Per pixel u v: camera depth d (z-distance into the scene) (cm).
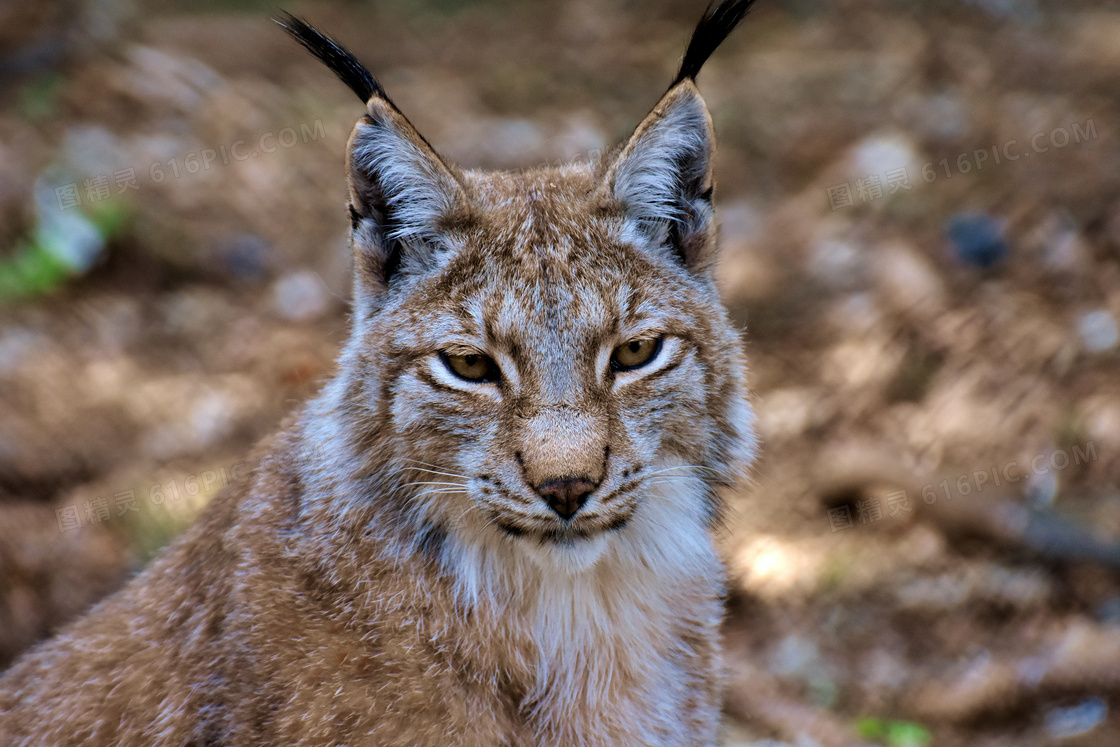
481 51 2147
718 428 682
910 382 1419
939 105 1856
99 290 1548
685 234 696
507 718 649
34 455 1277
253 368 1443
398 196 664
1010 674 1023
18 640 1078
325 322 1521
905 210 1644
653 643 680
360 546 643
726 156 1792
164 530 1185
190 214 1655
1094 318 1462
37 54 1908
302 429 687
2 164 1669
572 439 610
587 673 663
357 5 2294
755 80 1969
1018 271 1543
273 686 623
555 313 629
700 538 686
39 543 1166
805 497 1278
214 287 1583
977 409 1369
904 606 1145
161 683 665
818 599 1159
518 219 653
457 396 631
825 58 2020
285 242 1652
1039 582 1162
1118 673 1009
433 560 647
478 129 1894
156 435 1332
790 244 1614
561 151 1825
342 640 630
